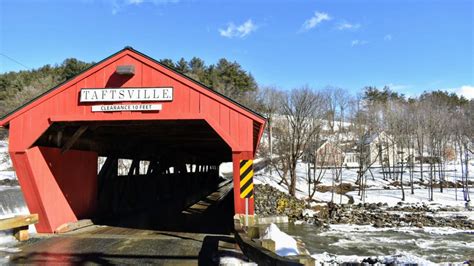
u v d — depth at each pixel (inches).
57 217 394.6
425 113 2074.3
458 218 935.0
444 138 2054.6
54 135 408.5
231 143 357.4
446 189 1469.0
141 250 306.2
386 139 2030.0
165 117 366.3
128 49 373.7
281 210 971.3
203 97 366.0
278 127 1492.4
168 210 642.2
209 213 614.2
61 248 312.0
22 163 362.9
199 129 485.4
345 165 1899.6
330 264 474.6
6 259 272.8
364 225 831.1
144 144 660.7
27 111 371.6
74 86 374.9
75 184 437.7
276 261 185.3
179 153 917.8
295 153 1286.9
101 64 374.0
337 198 1238.3
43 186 375.6
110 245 325.7
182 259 276.4
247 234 281.6
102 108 369.1
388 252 570.9
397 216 937.5
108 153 538.9
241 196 346.3
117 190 561.6
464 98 3309.5
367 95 3090.6
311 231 753.6
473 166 2048.5
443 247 613.3
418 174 1833.2
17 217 337.1
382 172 1791.3
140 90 369.1
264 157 1724.9
